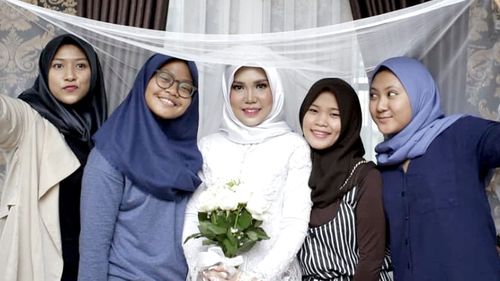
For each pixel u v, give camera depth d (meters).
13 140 1.61
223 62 1.71
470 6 1.82
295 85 1.90
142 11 2.05
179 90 1.63
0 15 1.91
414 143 1.59
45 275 1.57
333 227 1.59
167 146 1.61
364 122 1.97
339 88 1.67
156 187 1.54
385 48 1.87
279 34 1.78
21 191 1.58
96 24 1.71
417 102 1.62
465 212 1.49
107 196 1.50
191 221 1.62
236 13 2.21
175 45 1.70
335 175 1.62
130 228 1.54
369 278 1.55
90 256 1.48
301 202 1.61
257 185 1.61
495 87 1.82
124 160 1.52
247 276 1.47
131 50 1.88
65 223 1.64
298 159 1.66
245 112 1.71
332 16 2.18
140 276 1.52
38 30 1.92
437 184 1.52
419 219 1.53
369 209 1.58
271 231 1.59
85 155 1.75
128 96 1.65
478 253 1.47
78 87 1.78
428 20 1.80
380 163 1.66
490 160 1.50
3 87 1.92
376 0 2.06
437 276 1.48
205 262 1.48
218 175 1.65
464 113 1.83
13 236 1.55
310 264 1.61
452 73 1.85
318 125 1.66
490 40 1.82
